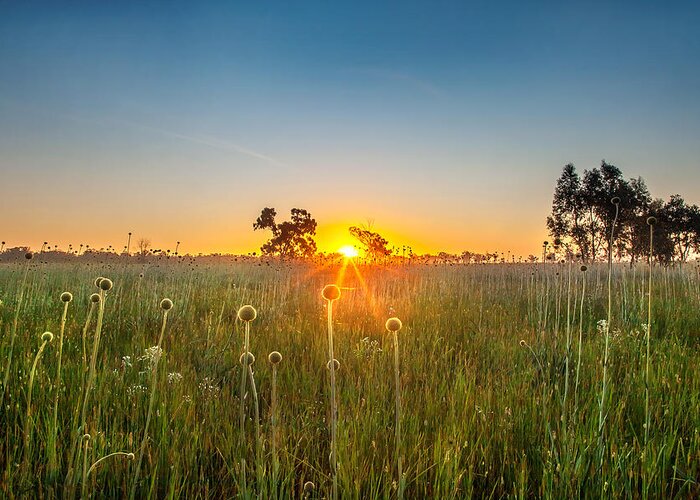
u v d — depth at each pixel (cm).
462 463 313
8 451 291
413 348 615
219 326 682
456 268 1644
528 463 318
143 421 358
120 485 288
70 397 368
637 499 275
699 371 468
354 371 518
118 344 605
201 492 287
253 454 301
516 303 1072
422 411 394
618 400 405
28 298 868
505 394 428
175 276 1339
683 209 3158
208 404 396
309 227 3997
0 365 411
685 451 341
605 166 3256
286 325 762
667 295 1077
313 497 274
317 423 371
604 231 3209
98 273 1394
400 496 230
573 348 573
